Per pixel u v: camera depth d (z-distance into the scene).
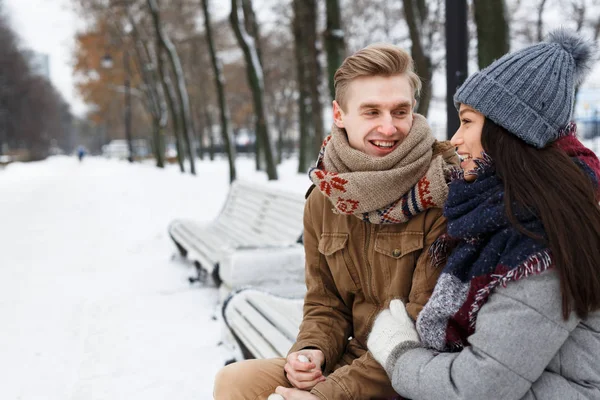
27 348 3.56
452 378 1.32
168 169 29.11
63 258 6.32
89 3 28.06
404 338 1.50
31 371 3.22
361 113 1.72
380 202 1.64
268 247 3.81
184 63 32.69
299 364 1.67
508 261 1.26
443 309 1.38
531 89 1.32
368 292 1.80
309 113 17.44
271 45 28.30
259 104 14.90
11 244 7.50
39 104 65.06
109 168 35.12
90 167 39.03
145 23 27.08
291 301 3.09
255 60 14.77
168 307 4.25
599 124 19.16
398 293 1.70
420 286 1.62
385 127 1.69
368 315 1.81
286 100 35.62
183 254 5.84
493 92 1.35
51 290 4.92
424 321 1.45
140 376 3.09
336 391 1.58
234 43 30.44
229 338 3.44
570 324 1.23
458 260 1.38
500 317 1.26
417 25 7.55
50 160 66.19
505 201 1.28
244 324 2.86
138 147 60.00
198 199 12.76
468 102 1.40
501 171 1.32
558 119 1.32
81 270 5.64
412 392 1.40
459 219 1.37
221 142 55.25
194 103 38.72
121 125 56.75
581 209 1.25
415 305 1.60
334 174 1.69
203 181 18.58
